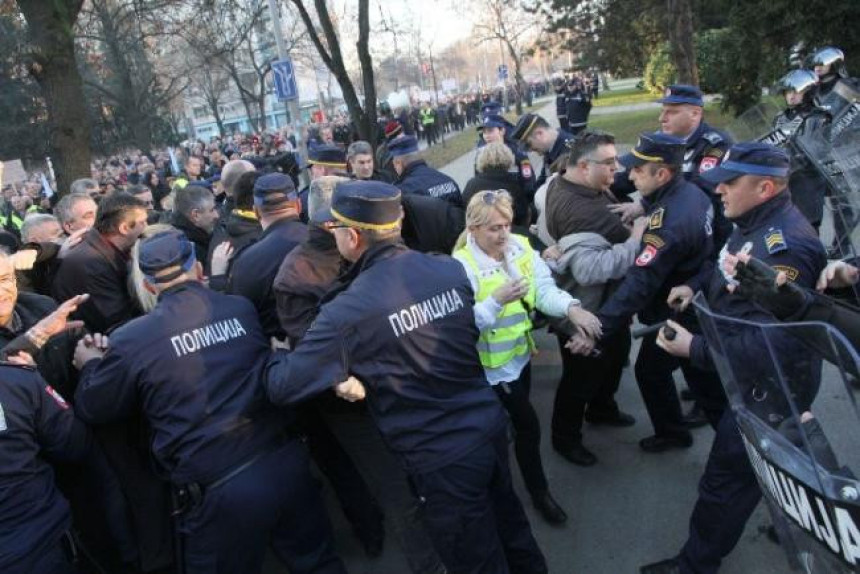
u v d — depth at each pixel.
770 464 1.64
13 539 2.10
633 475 3.49
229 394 2.31
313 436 3.10
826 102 4.64
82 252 3.24
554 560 2.96
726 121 14.05
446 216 3.54
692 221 2.82
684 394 4.21
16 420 2.11
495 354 2.90
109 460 2.69
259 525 2.30
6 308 2.49
